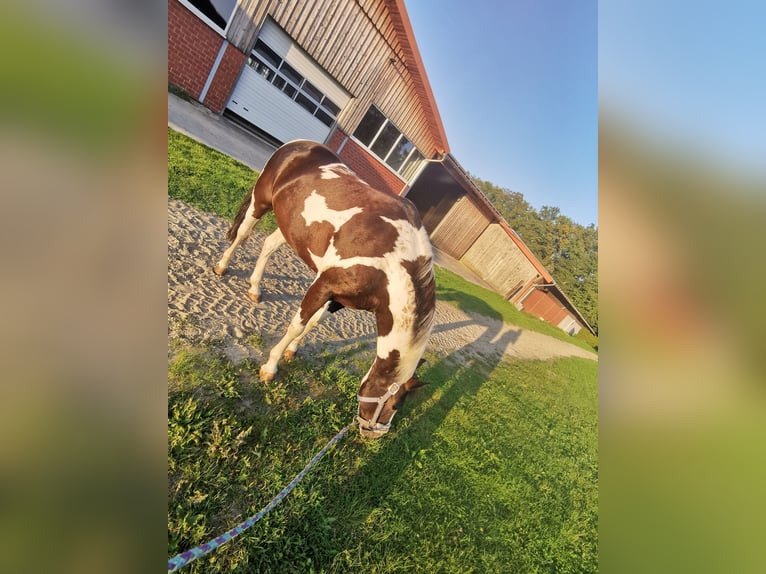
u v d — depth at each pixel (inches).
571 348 470.3
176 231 143.2
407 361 92.1
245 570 68.0
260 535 73.6
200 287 125.8
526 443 166.9
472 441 145.1
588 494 151.3
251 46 270.1
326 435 103.8
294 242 108.5
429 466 118.0
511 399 209.2
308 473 91.1
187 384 93.0
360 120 358.6
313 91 320.8
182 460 77.7
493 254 550.3
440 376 184.5
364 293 92.9
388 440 117.9
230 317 121.8
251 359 112.0
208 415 88.1
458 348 241.0
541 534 116.3
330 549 79.3
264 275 156.4
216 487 76.7
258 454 87.4
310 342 140.9
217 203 181.5
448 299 337.1
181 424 83.1
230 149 250.5
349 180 105.8
